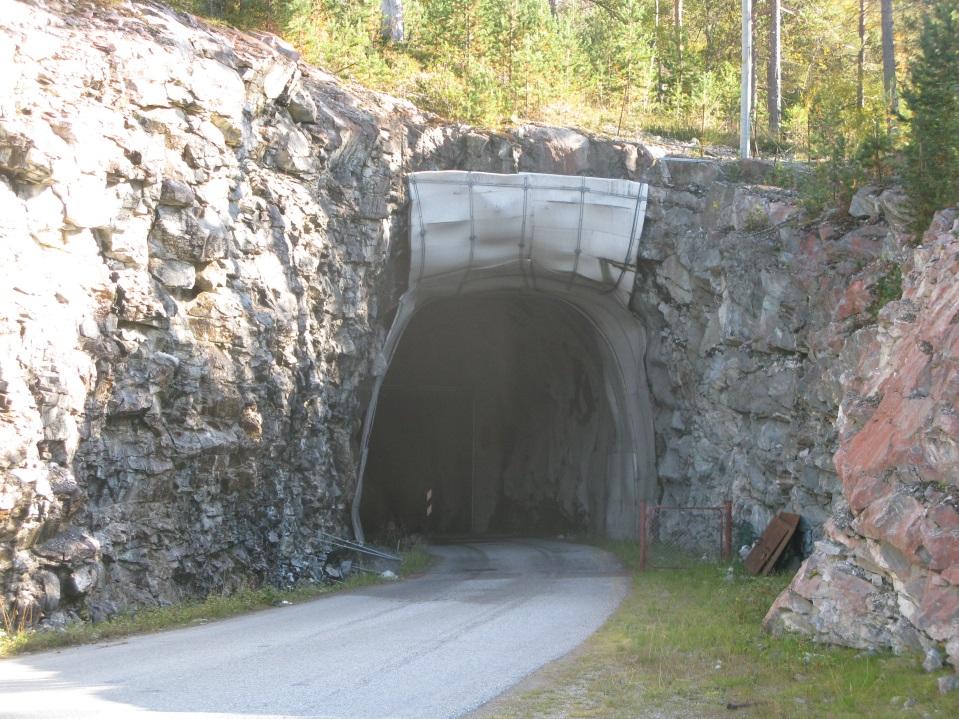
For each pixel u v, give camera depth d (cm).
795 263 2467
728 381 2641
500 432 4584
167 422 1862
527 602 1853
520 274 3072
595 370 3625
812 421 2325
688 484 2978
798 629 1259
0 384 1417
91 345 1634
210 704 914
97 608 1600
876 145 2323
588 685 1019
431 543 3862
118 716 852
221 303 2002
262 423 2138
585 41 4038
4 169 1512
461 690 989
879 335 1547
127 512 1727
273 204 2258
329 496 2545
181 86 1941
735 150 3400
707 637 1284
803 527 2286
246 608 1825
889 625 1134
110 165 1695
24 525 1455
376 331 2841
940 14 2133
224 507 2036
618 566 2656
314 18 3189
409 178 2797
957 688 914
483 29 3509
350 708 901
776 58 3772
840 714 881
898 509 1134
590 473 3797
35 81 1611
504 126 3034
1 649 1292
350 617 1672
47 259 1579
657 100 4000
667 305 2994
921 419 1177
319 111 2481
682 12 4916
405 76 3281
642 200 2923
